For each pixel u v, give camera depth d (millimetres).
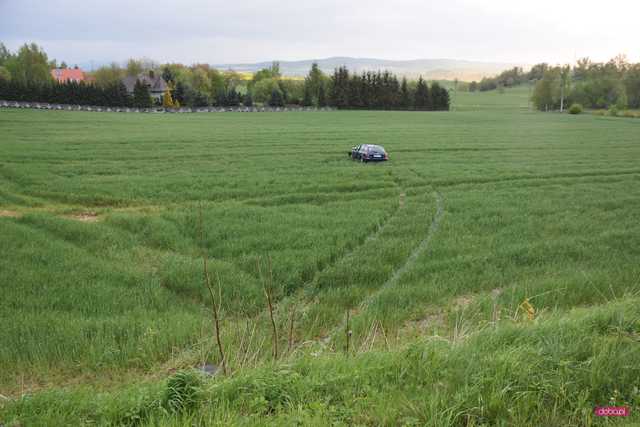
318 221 18297
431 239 16531
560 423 4902
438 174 31125
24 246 14320
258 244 15195
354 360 6418
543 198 23891
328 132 61125
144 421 5160
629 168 34688
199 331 9242
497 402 5059
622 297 10711
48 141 44500
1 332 8922
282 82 152125
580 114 121500
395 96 138875
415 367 5992
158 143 45656
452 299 11320
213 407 5141
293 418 4832
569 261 13844
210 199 23469
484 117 104062
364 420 4992
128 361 8117
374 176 29875
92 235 15969
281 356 7281
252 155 39219
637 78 138000
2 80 96688
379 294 11258
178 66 176875
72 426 5078
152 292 11312
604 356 5836
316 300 11289
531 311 8891
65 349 8352
